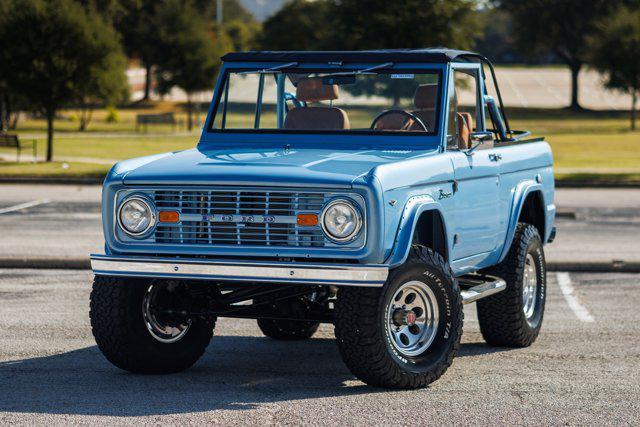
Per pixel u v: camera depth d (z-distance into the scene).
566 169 37.00
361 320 7.52
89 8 40.25
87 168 36.03
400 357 7.80
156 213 7.79
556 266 15.24
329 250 7.42
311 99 9.20
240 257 7.64
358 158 8.16
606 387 8.19
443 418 7.13
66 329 10.59
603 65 69.50
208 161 8.04
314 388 8.04
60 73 38.75
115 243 7.91
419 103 8.88
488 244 9.41
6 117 63.75
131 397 7.69
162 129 69.31
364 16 43.75
